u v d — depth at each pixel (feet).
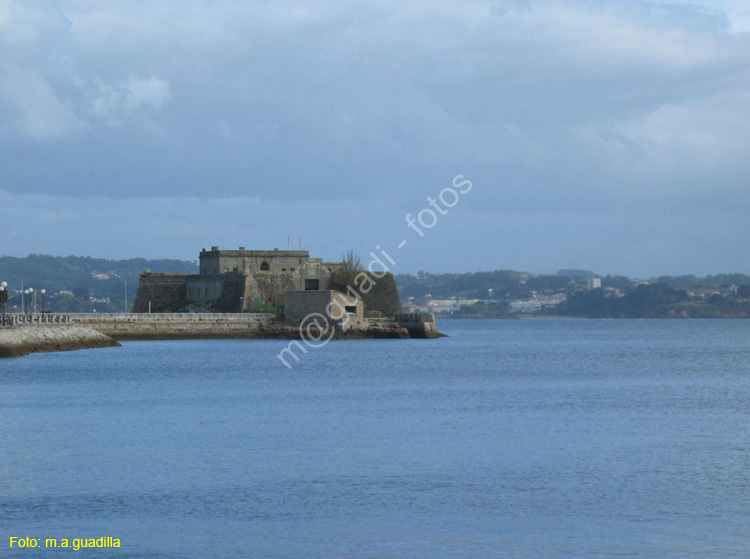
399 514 287.48
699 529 273.75
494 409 508.12
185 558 251.80
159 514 286.87
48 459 355.97
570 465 351.25
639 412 498.69
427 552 255.70
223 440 399.03
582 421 461.78
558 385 654.94
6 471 336.49
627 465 351.46
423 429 432.66
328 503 298.56
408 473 337.52
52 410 483.51
